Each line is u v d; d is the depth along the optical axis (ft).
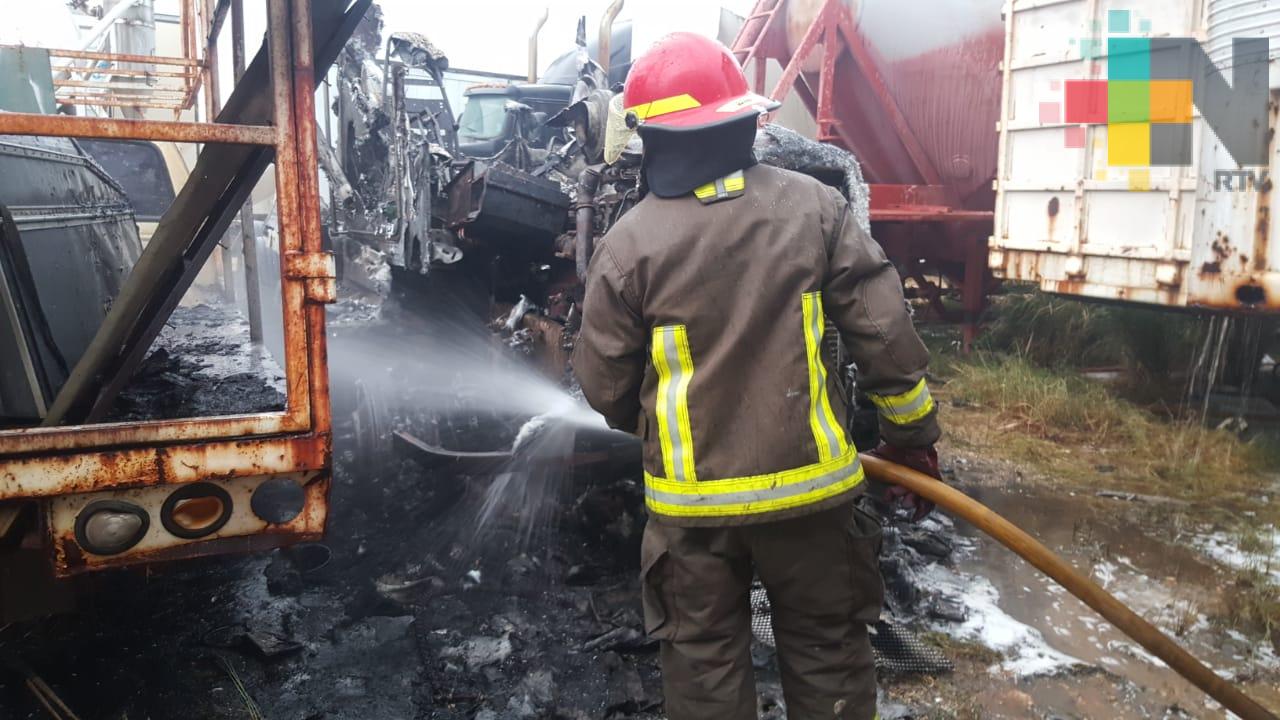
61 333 8.45
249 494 5.89
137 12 17.52
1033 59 17.13
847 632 5.56
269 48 5.60
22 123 5.08
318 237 5.82
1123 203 15.62
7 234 6.91
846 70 21.42
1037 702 7.69
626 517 10.48
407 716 7.13
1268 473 13.51
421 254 13.42
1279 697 7.77
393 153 15.24
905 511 11.62
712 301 5.09
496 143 20.01
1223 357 16.79
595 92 12.21
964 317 22.00
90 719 6.89
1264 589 9.62
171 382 10.84
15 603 6.05
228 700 7.23
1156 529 11.54
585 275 10.55
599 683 7.68
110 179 14.32
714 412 5.06
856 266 5.22
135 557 5.62
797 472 5.03
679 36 5.50
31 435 5.22
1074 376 18.37
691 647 5.42
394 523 11.02
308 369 5.88
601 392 5.55
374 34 19.19
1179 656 5.40
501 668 7.88
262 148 6.91
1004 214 18.33
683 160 5.26
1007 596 9.78
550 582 9.58
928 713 7.48
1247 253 13.64
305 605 8.88
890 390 5.32
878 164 22.47
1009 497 12.73
